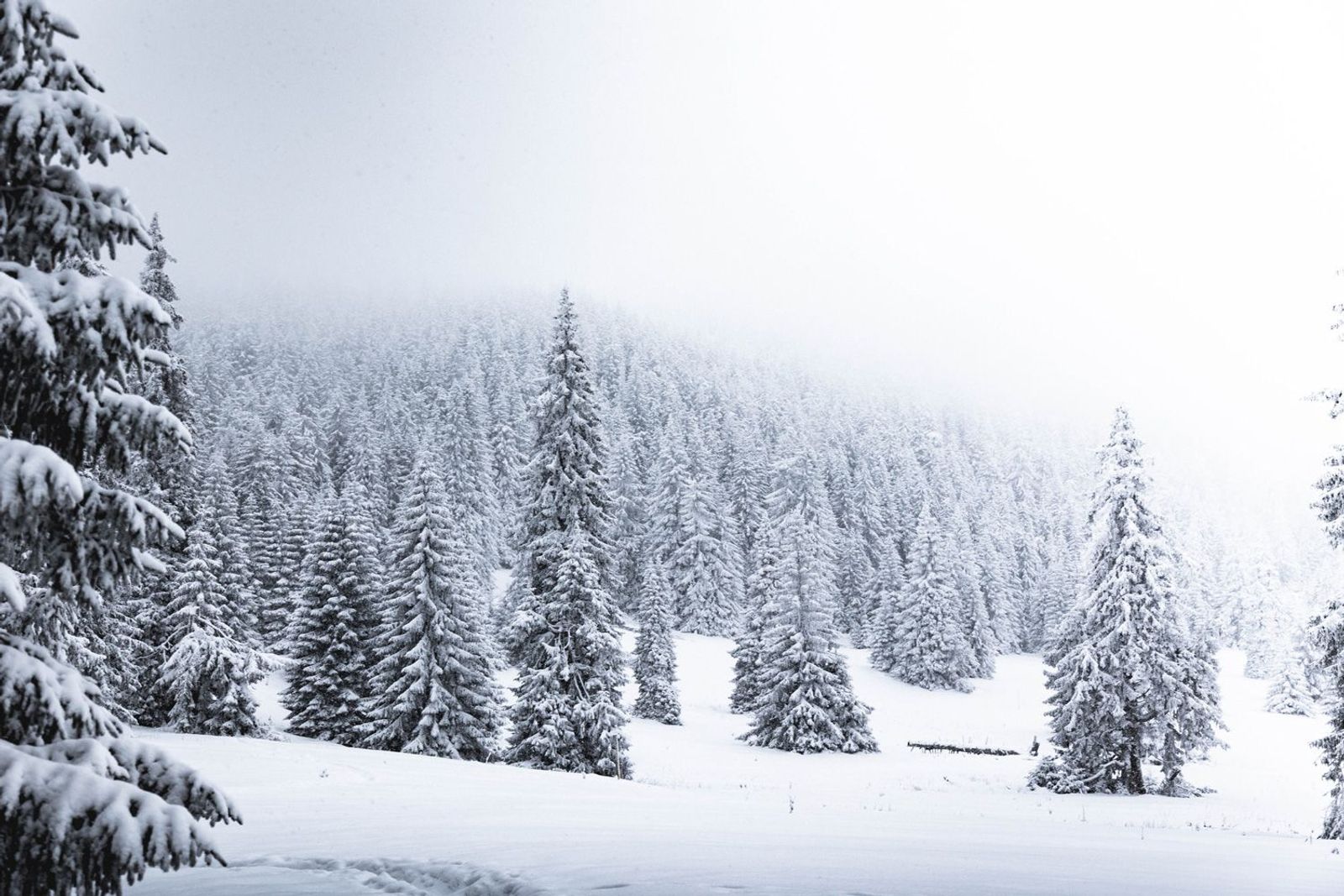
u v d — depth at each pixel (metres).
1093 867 9.84
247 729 33.66
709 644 72.44
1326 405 19.91
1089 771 31.98
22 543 5.02
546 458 27.36
